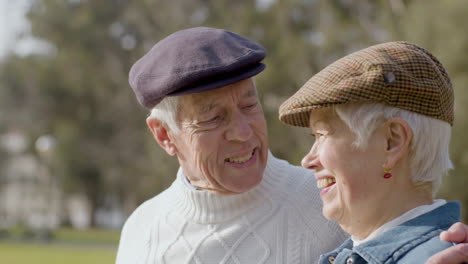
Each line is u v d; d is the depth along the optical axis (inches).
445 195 483.5
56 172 1282.0
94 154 1221.7
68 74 1179.3
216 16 932.0
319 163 71.9
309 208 94.2
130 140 1210.0
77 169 1244.5
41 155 1331.2
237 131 86.6
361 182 67.9
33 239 1238.9
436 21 465.1
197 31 91.8
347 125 67.9
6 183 1498.5
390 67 64.9
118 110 1226.0
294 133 738.8
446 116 67.7
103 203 1525.6
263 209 93.9
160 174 924.6
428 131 66.5
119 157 1209.4
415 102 65.7
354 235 72.2
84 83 1181.1
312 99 67.7
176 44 89.8
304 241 92.0
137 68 93.6
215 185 91.3
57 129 1236.5
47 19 1149.1
